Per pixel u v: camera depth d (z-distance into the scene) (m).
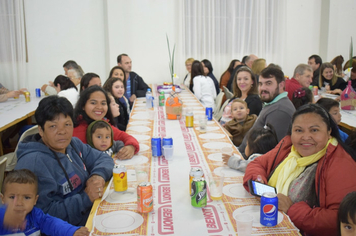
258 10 6.56
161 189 1.68
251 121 3.11
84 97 2.24
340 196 1.39
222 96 4.62
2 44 5.95
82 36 6.29
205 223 1.34
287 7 6.80
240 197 1.59
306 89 2.78
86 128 2.24
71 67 5.00
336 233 1.37
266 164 1.77
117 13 6.15
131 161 2.11
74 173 1.69
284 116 2.48
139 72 6.61
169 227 1.32
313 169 1.54
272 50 6.80
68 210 1.54
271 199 1.30
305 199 1.55
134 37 6.45
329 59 6.91
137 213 1.44
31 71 6.22
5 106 4.08
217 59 6.67
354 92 3.70
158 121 3.26
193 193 1.47
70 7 6.17
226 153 2.15
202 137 2.65
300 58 7.06
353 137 1.84
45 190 1.54
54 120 1.56
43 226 1.40
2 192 1.38
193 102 4.36
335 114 2.54
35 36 6.13
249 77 3.47
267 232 1.27
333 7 6.68
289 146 1.72
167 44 6.57
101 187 1.60
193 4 6.37
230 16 6.52
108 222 1.36
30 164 1.54
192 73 5.41
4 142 4.50
